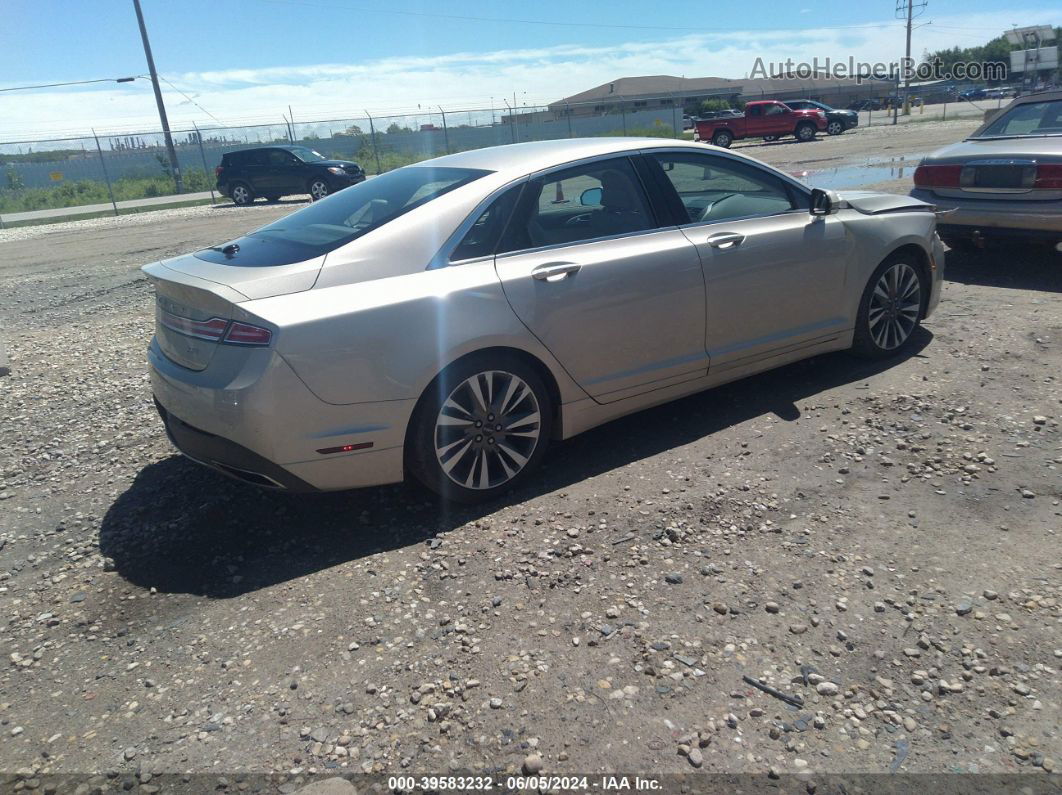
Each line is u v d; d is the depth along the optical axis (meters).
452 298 3.44
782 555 3.16
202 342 3.33
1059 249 7.77
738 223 4.37
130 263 11.78
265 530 3.61
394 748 2.32
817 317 4.70
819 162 19.70
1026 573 2.96
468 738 2.34
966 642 2.63
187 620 2.99
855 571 3.03
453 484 3.58
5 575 3.36
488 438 3.64
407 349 3.33
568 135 36.25
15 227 22.00
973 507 3.41
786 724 2.34
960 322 5.78
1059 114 7.32
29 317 8.35
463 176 3.87
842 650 2.63
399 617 2.92
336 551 3.40
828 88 76.69
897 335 5.15
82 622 3.01
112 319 8.00
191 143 29.42
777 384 4.93
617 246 3.95
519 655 2.67
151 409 5.18
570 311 3.74
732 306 4.31
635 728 2.35
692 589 2.98
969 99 74.06
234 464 3.34
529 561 3.22
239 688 2.61
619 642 2.71
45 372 6.15
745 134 34.88
